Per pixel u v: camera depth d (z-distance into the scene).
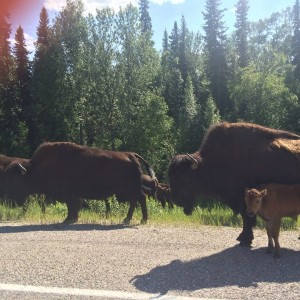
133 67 39.59
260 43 66.62
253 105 39.06
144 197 10.87
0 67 40.56
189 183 7.78
